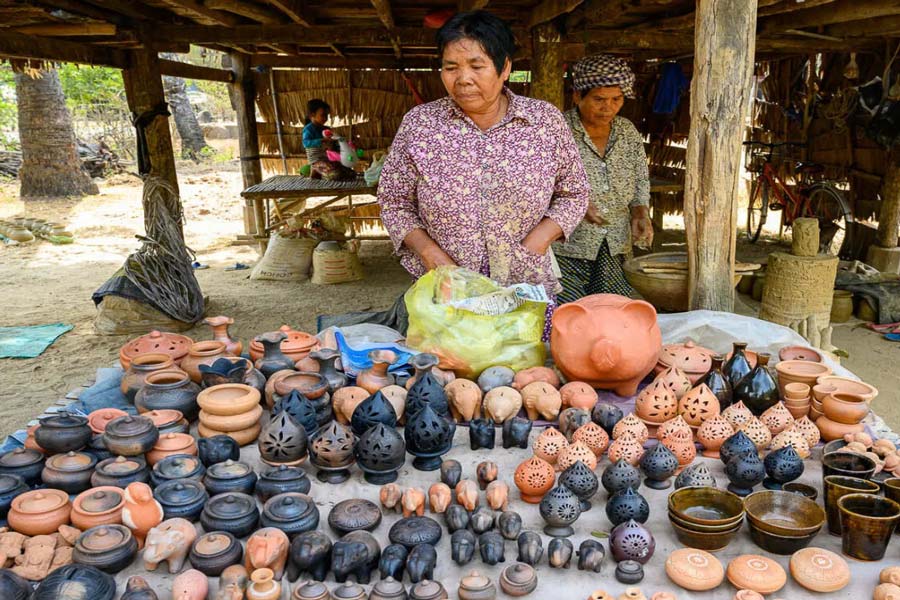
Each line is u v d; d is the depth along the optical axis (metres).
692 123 3.15
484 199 2.49
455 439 2.18
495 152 2.46
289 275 7.94
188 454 1.98
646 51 8.51
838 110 7.50
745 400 2.25
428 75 9.55
